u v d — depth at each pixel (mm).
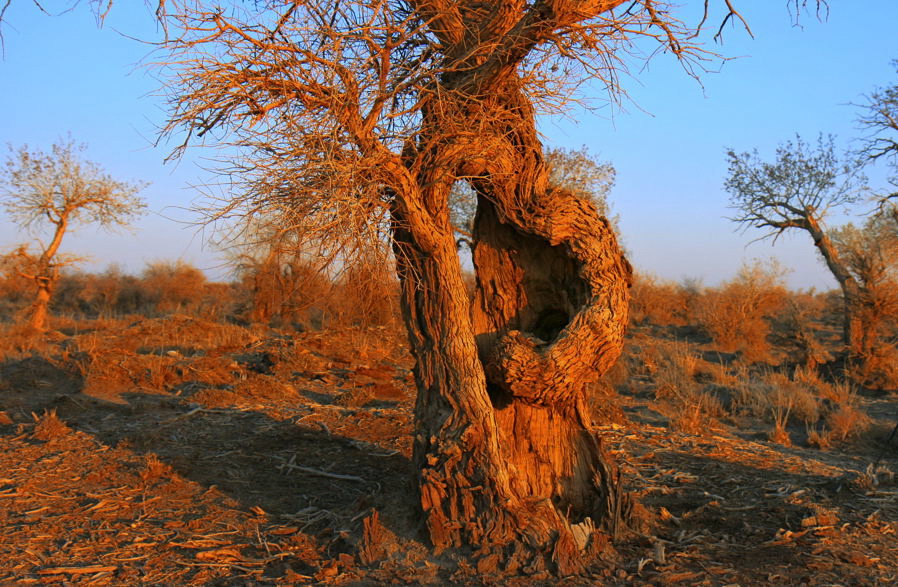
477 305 6180
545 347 5531
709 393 12688
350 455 8305
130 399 11258
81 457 8031
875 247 18094
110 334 18250
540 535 4949
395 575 4855
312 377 13227
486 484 5109
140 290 32688
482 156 5336
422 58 5629
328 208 4340
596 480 5695
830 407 12070
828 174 20875
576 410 5793
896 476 7746
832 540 5648
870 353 15703
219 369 12922
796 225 21375
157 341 16906
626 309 5562
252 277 20141
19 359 14242
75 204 20734
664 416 11406
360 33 4672
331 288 5031
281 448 8523
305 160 4559
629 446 9062
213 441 8758
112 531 5852
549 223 5543
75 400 10789
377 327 17047
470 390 5324
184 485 7086
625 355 16359
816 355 17453
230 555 5363
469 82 5270
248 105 4766
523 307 6145
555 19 4832
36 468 7602
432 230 5324
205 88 4555
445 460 5238
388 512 5531
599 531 5289
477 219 6176
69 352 14125
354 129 4738
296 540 5668
